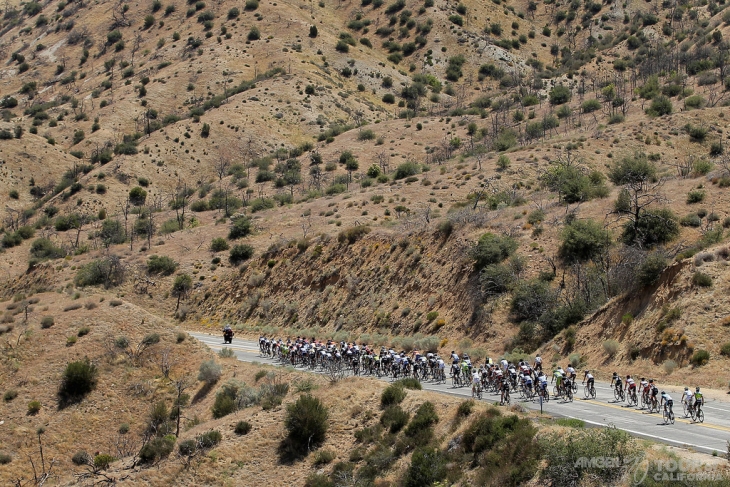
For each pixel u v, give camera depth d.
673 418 24.55
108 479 29.30
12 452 36.81
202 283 75.12
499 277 46.81
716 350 31.58
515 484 21.33
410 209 75.25
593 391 30.03
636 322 36.47
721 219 46.38
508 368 33.03
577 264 44.75
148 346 46.34
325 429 30.22
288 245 72.75
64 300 54.44
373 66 180.62
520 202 61.91
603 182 63.59
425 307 51.59
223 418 34.19
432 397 30.12
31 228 102.12
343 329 56.66
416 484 24.30
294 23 193.88
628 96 110.12
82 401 41.06
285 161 120.31
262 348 51.22
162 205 112.88
